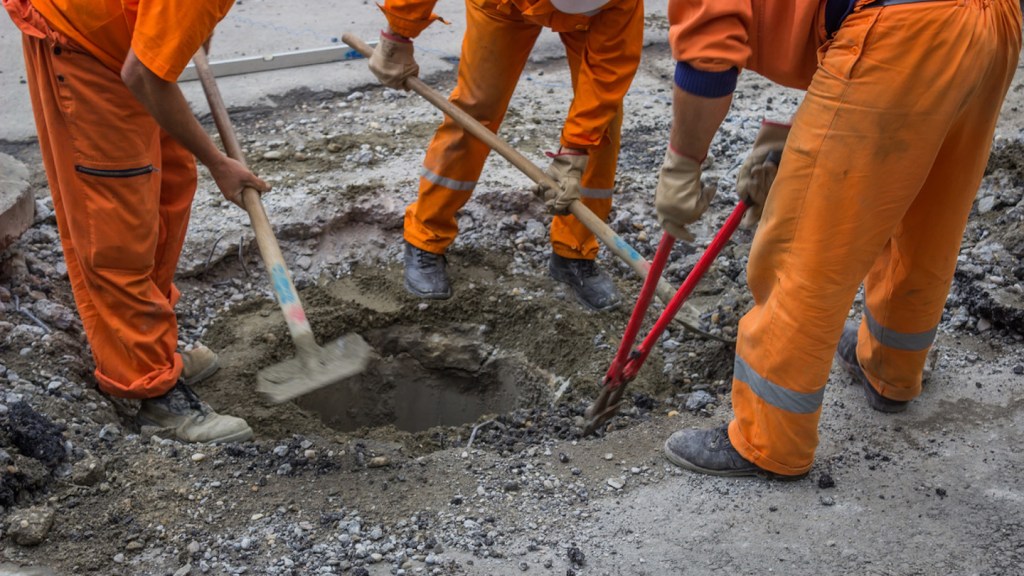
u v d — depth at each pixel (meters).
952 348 4.07
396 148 5.52
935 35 2.62
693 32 2.70
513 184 5.10
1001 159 5.17
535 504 3.31
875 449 3.51
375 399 4.63
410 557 3.06
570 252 4.59
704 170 5.41
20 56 6.64
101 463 3.37
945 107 2.71
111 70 3.16
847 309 3.03
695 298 4.53
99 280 3.45
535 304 4.59
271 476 3.44
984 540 3.09
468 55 4.13
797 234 2.94
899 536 3.11
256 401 4.07
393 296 4.67
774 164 3.17
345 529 3.19
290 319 3.12
